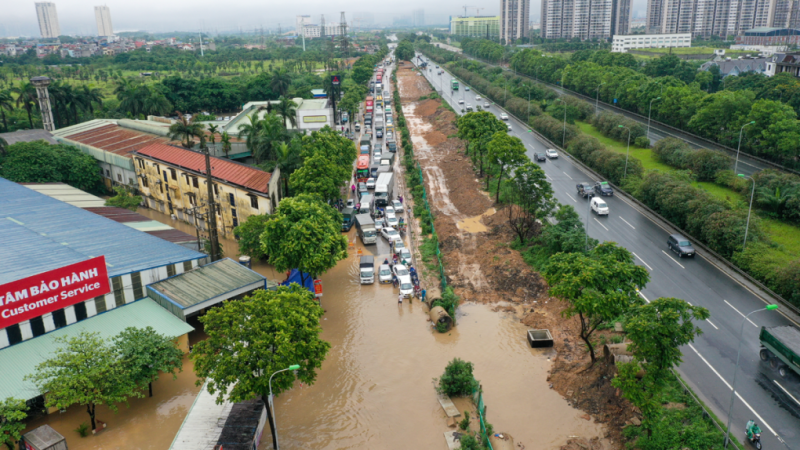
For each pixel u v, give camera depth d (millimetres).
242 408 43719
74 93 157750
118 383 42344
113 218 79875
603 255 51250
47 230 67938
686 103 132625
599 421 43500
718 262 69625
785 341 45688
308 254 59719
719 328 54250
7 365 45062
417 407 46531
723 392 44875
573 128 129375
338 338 57375
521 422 44062
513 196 79188
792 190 80562
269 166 88625
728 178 93938
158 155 96188
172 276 59938
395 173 119188
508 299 63938
